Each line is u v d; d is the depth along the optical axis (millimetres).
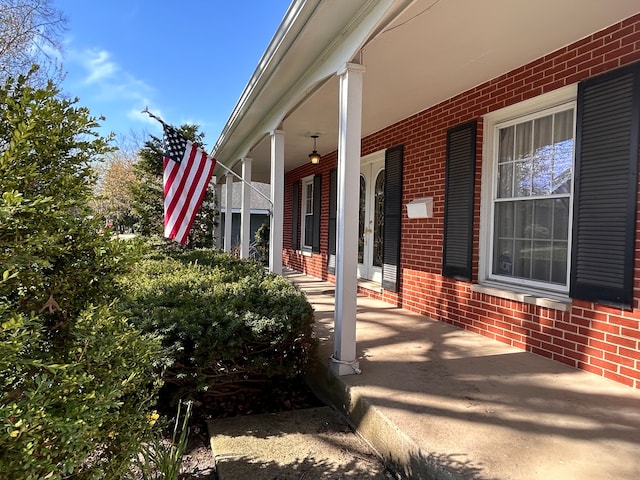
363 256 7582
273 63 4336
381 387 3047
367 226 7434
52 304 1544
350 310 3348
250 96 5535
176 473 1982
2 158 1401
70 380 1337
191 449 2826
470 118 4754
